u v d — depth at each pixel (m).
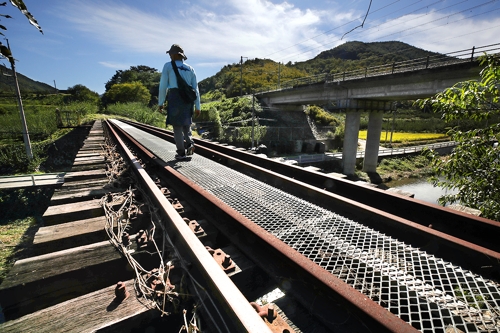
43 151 21.19
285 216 2.17
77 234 1.94
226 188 2.93
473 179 4.23
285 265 1.44
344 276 1.40
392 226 1.83
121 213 2.30
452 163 4.34
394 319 0.93
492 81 3.61
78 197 2.86
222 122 37.06
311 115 42.91
